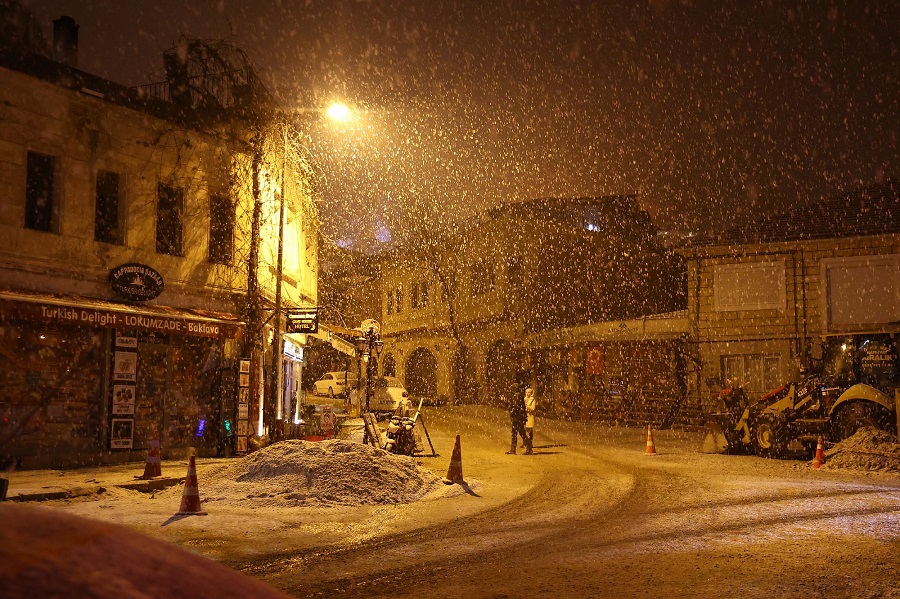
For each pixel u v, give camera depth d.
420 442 20.94
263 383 20.77
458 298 51.38
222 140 19.48
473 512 11.00
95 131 17.11
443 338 52.44
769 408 20.48
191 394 18.64
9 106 15.81
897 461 16.48
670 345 35.75
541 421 36.81
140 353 17.61
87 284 16.77
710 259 33.91
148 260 17.91
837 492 13.02
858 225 32.00
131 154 17.73
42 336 16.06
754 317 32.97
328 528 9.62
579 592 6.46
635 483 14.31
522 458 19.47
